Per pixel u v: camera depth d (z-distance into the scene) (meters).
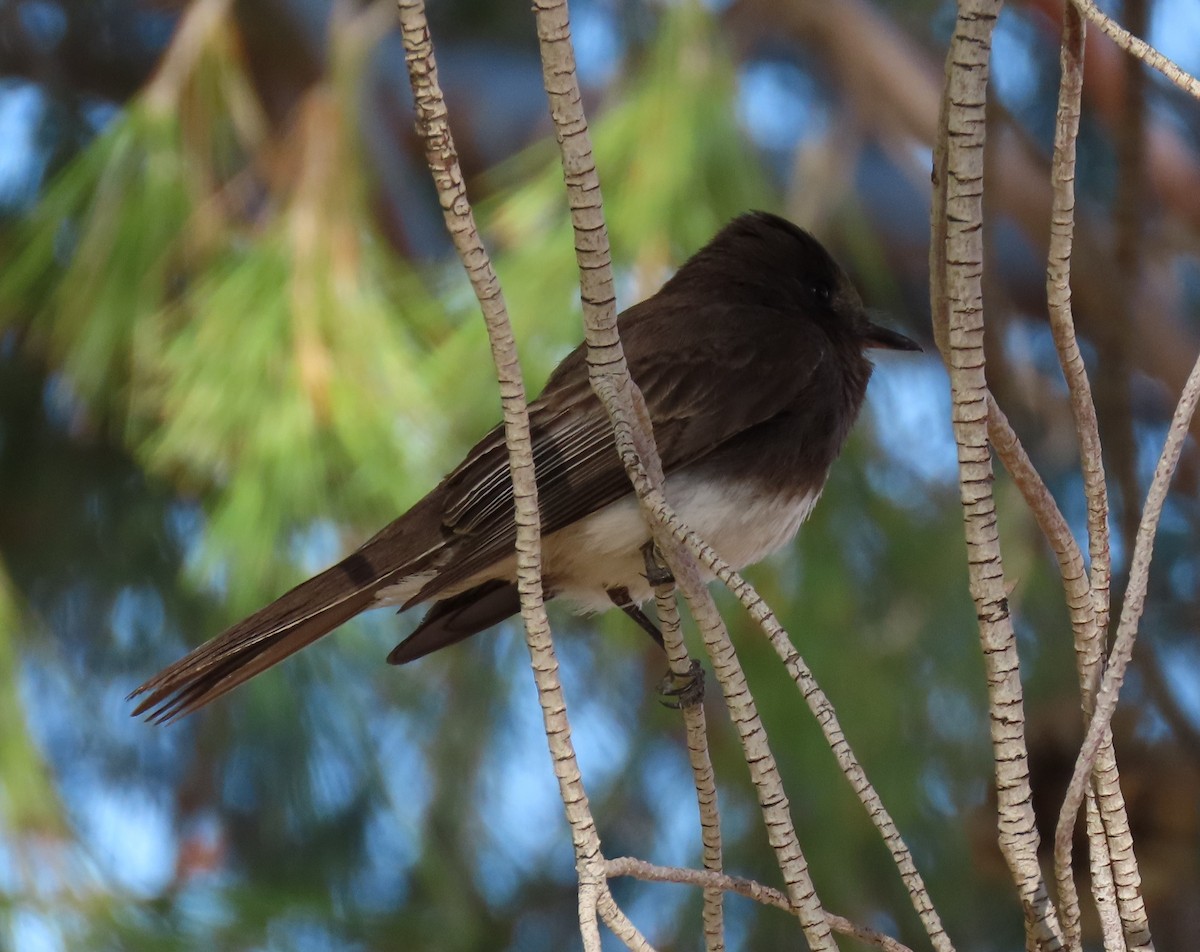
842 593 7.75
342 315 7.27
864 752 7.67
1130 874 3.74
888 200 10.99
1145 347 9.84
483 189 11.34
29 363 9.63
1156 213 10.74
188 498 9.43
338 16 8.17
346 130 7.80
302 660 8.91
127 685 9.59
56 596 9.57
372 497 7.20
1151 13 7.48
